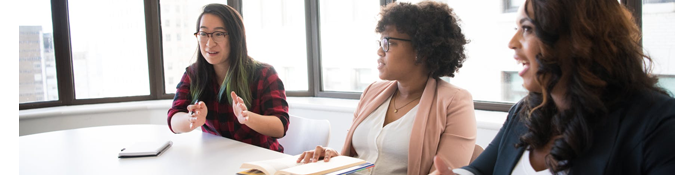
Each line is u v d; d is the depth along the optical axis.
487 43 2.59
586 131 0.79
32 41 3.22
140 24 3.58
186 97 2.07
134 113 3.33
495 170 1.06
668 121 0.74
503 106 2.54
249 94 1.97
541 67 0.81
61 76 3.34
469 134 1.36
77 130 2.05
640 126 0.77
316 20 3.41
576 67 0.78
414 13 1.43
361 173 1.47
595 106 0.77
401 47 1.45
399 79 1.50
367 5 3.11
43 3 3.24
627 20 0.79
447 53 1.45
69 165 1.42
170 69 3.68
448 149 1.35
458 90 1.42
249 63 2.03
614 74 0.77
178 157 1.49
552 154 0.83
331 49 3.41
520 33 0.88
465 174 1.07
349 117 2.87
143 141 1.71
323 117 3.03
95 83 3.48
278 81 2.01
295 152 2.01
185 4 3.58
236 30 1.95
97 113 3.21
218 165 1.37
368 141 1.52
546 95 0.84
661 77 2.06
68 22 3.34
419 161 1.37
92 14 3.42
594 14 0.77
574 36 0.77
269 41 3.60
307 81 3.56
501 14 2.50
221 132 2.01
